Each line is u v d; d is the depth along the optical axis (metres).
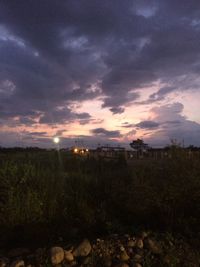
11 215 7.83
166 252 6.79
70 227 8.03
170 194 8.34
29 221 7.86
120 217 8.84
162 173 8.95
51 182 10.16
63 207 9.08
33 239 7.32
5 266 5.87
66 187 10.66
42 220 8.06
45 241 7.23
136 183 8.88
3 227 7.64
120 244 6.72
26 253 6.49
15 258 6.19
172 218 8.27
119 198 9.69
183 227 7.98
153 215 8.59
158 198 8.37
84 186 11.29
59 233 7.66
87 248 6.36
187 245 7.18
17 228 7.74
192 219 8.20
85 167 18.84
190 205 8.57
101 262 6.20
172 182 8.48
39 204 8.30
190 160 8.83
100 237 7.29
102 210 8.95
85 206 9.13
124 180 11.27
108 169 18.62
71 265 6.02
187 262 6.68
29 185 9.27
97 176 13.19
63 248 6.43
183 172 8.59
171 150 9.12
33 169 10.02
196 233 7.76
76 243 6.76
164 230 7.89
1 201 8.57
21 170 9.75
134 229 7.75
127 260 6.38
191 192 8.44
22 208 8.05
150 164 9.65
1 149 32.44
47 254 6.14
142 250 6.74
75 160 21.00
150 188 8.46
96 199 10.23
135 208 8.66
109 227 7.79
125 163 20.50
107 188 10.94
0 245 7.05
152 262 6.46
